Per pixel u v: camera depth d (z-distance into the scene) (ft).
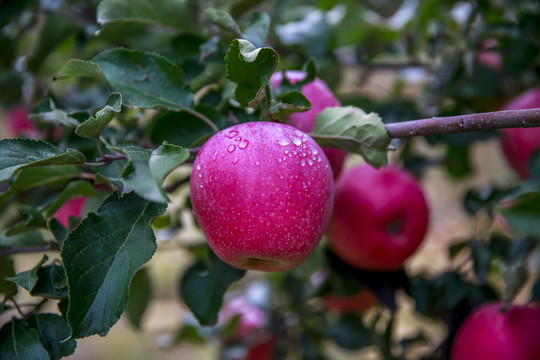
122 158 1.30
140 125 1.71
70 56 2.52
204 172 1.24
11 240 1.47
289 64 2.18
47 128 1.84
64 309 1.30
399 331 3.01
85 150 1.64
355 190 1.79
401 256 1.81
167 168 1.10
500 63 2.28
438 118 1.28
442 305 1.87
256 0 1.88
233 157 1.22
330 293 2.03
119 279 1.18
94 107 1.63
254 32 1.49
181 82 1.40
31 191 1.87
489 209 1.85
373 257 1.81
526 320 1.68
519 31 2.02
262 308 2.53
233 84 1.42
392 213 1.77
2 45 2.12
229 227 1.22
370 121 1.30
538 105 1.92
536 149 1.87
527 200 1.72
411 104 2.21
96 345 4.37
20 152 1.22
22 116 2.44
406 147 2.12
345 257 1.86
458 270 1.88
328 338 2.36
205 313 1.62
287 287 2.31
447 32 2.30
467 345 1.74
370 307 2.35
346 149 1.37
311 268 1.78
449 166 2.54
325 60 2.31
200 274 1.65
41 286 1.32
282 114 1.32
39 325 1.32
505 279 1.72
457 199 3.85
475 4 2.07
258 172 1.20
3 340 1.29
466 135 1.98
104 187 1.52
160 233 2.04
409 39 2.48
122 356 4.20
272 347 2.42
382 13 2.60
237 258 1.27
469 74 2.04
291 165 1.22
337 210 1.80
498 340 1.66
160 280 4.17
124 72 1.37
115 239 1.21
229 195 1.21
